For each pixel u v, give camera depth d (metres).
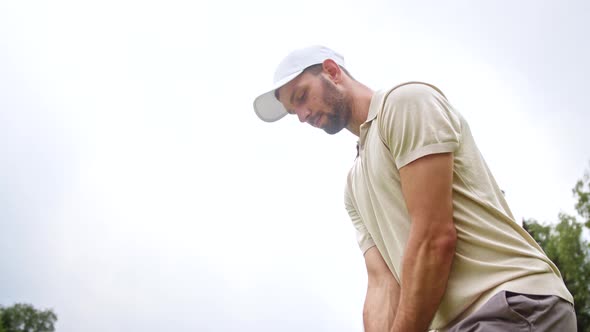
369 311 2.02
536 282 1.45
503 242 1.53
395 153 1.64
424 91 1.65
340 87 1.96
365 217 1.96
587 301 17.72
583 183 19.48
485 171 1.68
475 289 1.50
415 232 1.54
